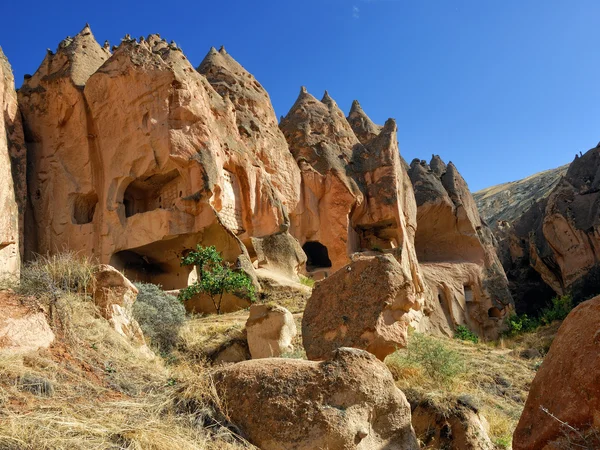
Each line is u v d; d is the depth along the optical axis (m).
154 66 24.14
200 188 22.61
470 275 39.34
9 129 24.88
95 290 7.88
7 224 21.11
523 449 4.41
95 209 25.08
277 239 26.16
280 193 30.19
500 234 56.69
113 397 5.18
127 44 25.16
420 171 42.75
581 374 4.08
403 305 7.95
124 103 24.23
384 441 4.93
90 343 6.37
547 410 4.23
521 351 17.61
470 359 13.78
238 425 4.84
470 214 42.06
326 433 4.60
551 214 40.84
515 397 11.27
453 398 7.96
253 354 11.48
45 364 5.30
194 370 6.82
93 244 24.06
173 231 22.30
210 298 18.33
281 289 21.33
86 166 25.00
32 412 4.32
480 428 7.49
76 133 25.42
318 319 8.35
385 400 4.97
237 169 25.98
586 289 36.91
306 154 34.09
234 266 20.72
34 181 25.44
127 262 23.83
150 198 25.47
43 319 5.90
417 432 7.55
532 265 44.50
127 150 23.89
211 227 22.48
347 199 32.03
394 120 37.56
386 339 7.68
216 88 31.41
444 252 41.22
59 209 24.91
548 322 32.12
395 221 33.41
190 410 5.02
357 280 8.19
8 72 25.45
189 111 23.52
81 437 4.11
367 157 35.75
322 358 7.96
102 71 24.98
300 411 4.71
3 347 5.21
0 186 21.16
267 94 34.00
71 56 27.03
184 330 12.13
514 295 46.25
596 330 4.16
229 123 27.11
